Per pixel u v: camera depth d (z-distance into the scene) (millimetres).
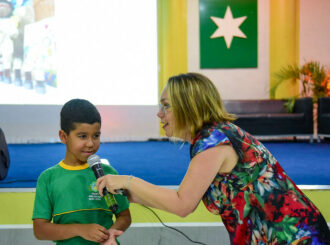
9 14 6273
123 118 6652
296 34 6754
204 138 1084
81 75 6488
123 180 1105
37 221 1254
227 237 2023
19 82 6363
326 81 6336
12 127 6391
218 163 1062
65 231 1195
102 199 1317
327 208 2244
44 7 6328
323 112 6039
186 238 2020
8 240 1978
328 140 6352
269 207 1083
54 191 1282
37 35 6348
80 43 6449
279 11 6562
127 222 1306
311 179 2896
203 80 1160
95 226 1180
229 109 6383
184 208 1060
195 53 6719
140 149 5402
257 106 6410
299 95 6766
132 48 6570
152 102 6699
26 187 2527
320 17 6734
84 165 1324
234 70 6785
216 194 1134
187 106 1128
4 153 2998
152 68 6641
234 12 6672
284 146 5594
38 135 6461
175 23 6520
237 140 1089
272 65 6691
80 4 6402
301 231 1062
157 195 1066
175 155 4688
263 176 1099
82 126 1214
